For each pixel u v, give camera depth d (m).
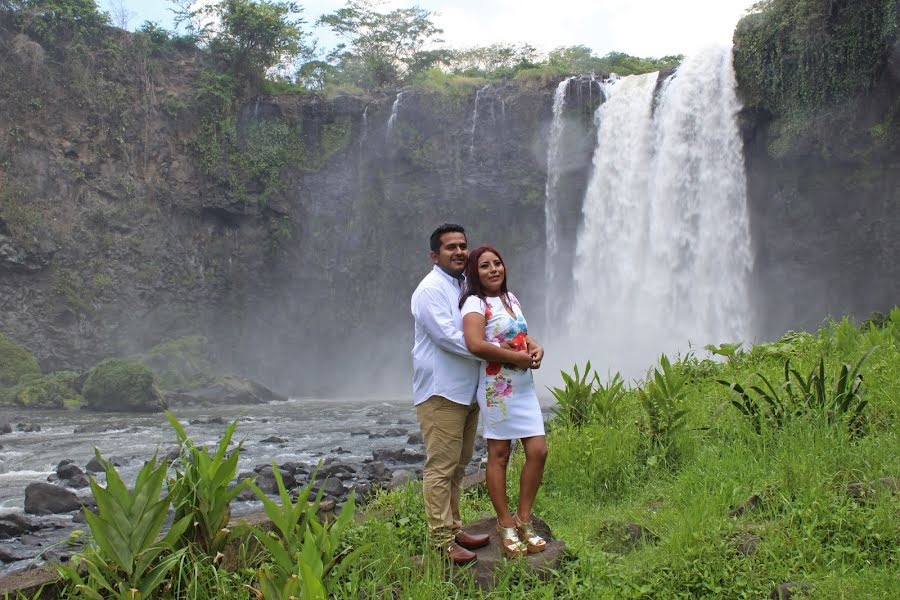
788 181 26.95
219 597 3.40
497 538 4.22
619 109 30.36
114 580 3.36
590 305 30.33
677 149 28.16
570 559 3.99
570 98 31.61
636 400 8.12
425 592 3.48
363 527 4.36
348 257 34.97
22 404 24.08
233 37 35.50
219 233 34.41
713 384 8.62
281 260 34.66
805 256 27.34
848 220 26.44
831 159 25.56
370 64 43.25
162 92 34.03
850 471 4.61
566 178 32.12
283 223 34.62
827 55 24.28
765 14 25.80
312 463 10.63
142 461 11.72
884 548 3.79
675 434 6.17
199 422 18.50
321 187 34.78
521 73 33.22
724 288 26.58
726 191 26.81
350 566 3.82
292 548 3.41
